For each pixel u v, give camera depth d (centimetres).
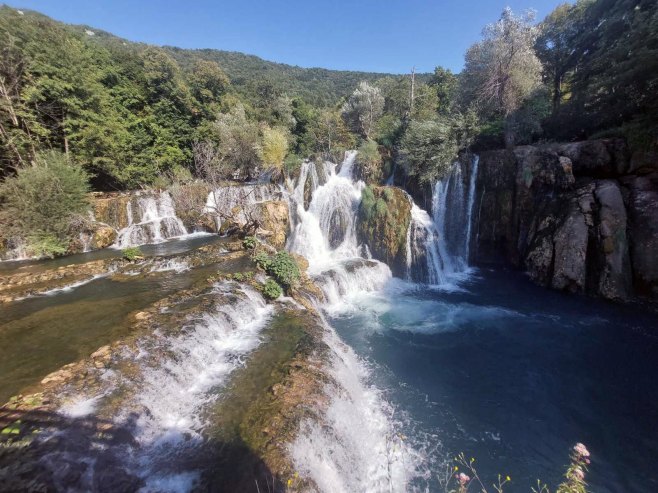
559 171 1803
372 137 3559
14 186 1962
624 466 777
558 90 3197
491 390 1053
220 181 3034
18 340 952
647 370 1105
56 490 502
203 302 1144
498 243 2095
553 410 962
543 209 1855
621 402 980
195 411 736
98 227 2242
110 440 608
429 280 2011
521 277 1928
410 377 1120
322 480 634
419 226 2114
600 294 1560
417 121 2520
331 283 1717
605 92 2027
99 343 913
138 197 2522
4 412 633
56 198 2073
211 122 3884
